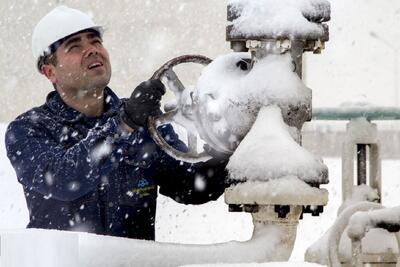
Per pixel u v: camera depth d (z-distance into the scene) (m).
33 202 5.79
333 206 10.97
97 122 5.82
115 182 5.71
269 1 4.18
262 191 3.92
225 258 4.07
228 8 4.26
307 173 3.95
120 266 3.92
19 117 5.79
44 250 3.15
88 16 5.80
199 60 4.63
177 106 4.50
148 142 5.62
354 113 4.78
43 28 5.78
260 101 4.11
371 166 4.80
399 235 4.41
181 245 4.05
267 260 4.13
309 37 4.15
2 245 3.12
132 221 5.80
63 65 5.70
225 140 4.21
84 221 5.70
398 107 4.75
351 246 4.34
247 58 4.36
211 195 5.92
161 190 6.04
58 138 5.70
